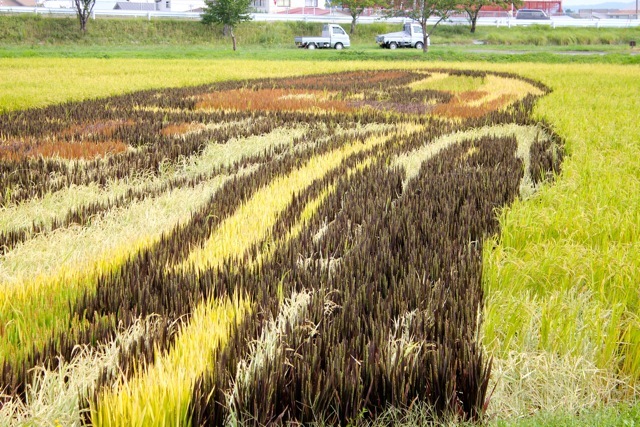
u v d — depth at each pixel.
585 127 11.96
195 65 34.72
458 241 5.65
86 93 20.88
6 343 3.93
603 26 57.16
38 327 4.11
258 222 6.52
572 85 22.08
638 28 56.31
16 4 71.06
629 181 7.59
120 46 48.47
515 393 3.52
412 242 5.60
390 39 48.47
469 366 3.50
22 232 6.32
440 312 4.14
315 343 3.73
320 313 4.10
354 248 5.42
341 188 7.80
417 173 8.92
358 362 3.52
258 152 10.74
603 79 24.84
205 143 11.45
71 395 3.27
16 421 3.04
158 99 19.44
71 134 12.48
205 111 16.95
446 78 27.31
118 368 3.46
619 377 3.76
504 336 3.99
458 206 7.07
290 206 7.08
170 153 10.41
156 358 3.48
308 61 39.34
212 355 3.58
